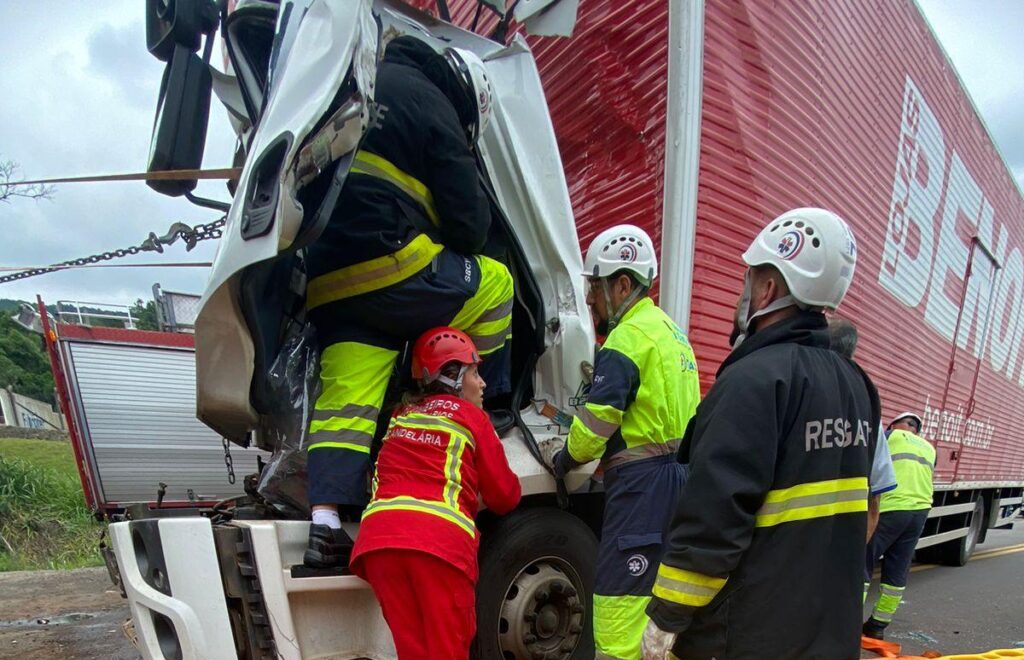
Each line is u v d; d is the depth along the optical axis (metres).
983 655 3.40
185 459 6.69
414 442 2.26
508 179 3.02
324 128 2.02
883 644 3.72
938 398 7.02
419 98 2.36
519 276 2.92
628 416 2.57
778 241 1.73
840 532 1.59
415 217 2.40
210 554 2.04
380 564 2.10
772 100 3.90
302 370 2.60
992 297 8.53
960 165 7.10
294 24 2.27
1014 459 10.15
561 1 3.14
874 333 5.43
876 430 1.76
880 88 5.31
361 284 2.35
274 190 1.96
